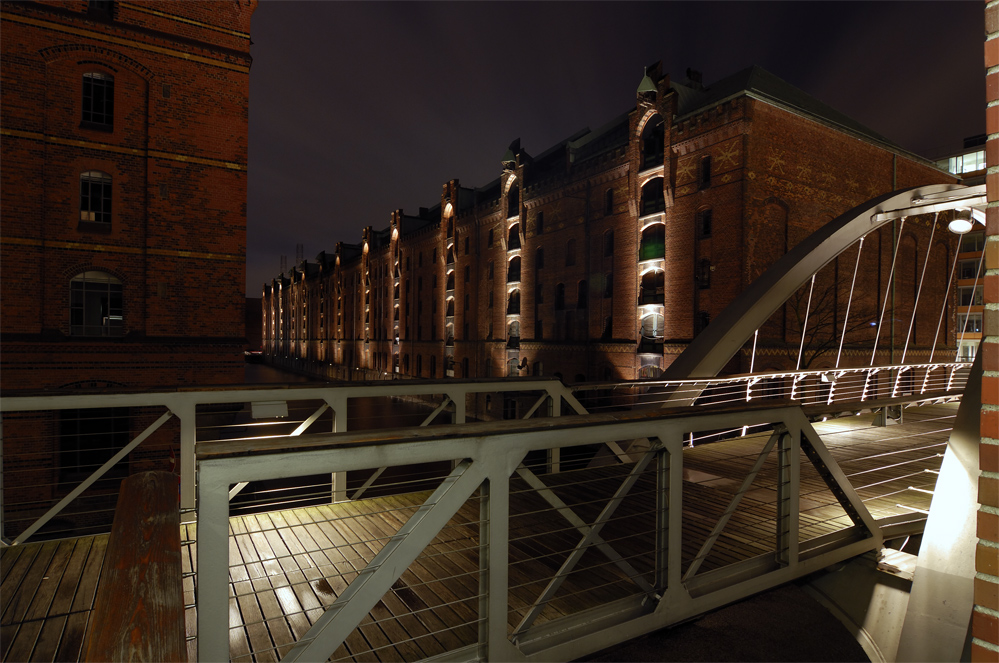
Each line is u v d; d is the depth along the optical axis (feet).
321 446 6.16
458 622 9.33
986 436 4.80
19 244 41.24
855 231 35.06
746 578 11.28
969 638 5.96
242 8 48.52
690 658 9.27
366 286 182.50
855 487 20.51
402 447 6.66
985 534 4.80
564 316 91.35
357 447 6.38
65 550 11.93
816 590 13.14
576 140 105.29
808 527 15.40
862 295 73.26
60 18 42.09
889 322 77.51
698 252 65.51
